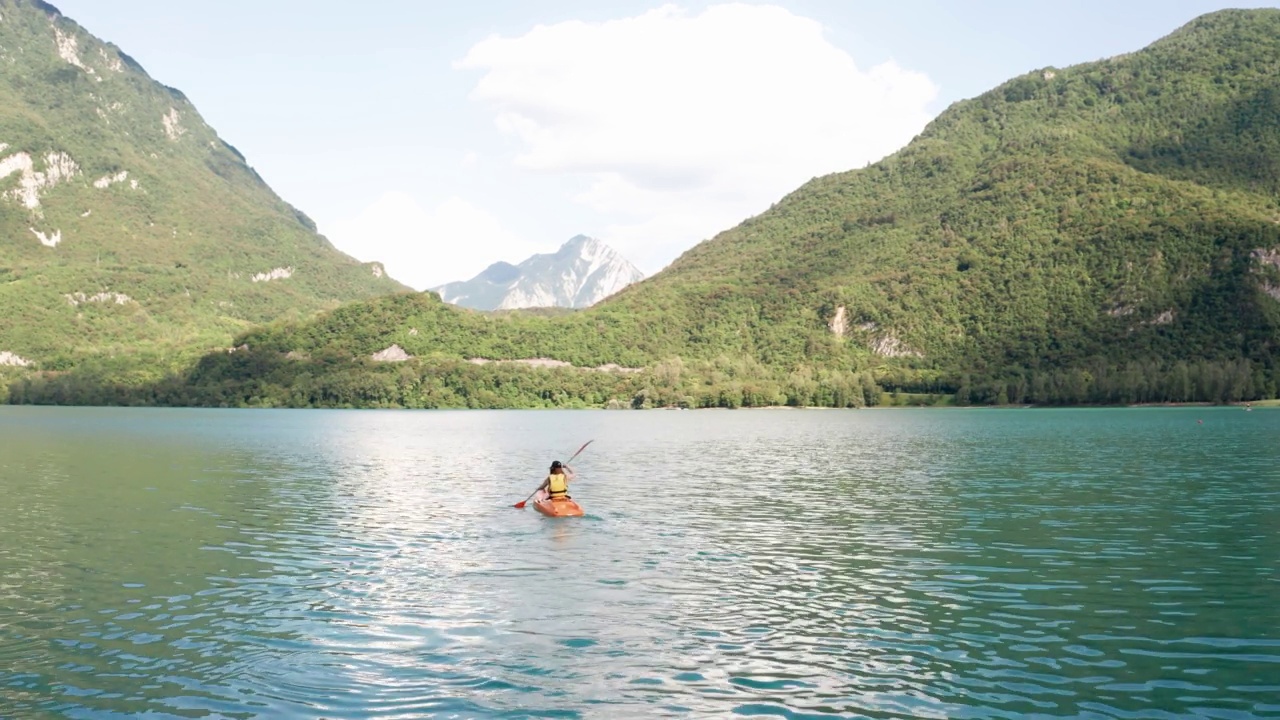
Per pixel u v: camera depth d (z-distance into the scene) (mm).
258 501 44938
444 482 54688
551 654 19328
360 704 16516
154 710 16203
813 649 19562
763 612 22594
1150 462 66188
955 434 112562
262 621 21969
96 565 28594
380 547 31719
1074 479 54438
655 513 40188
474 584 25828
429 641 20312
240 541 33031
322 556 30031
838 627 21219
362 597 24297
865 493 47844
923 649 19531
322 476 58438
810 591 24812
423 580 26375
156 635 20766
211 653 19469
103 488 50719
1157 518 37875
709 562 28906
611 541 32781
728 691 17078
